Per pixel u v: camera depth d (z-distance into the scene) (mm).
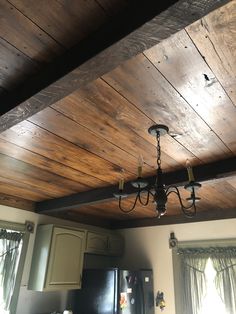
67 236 2887
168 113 1254
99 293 2873
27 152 1678
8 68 976
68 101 1189
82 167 1888
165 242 3408
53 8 772
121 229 3875
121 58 792
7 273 2551
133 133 1436
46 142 1552
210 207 3029
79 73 851
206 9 629
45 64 953
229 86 1064
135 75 1025
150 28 687
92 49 797
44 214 3025
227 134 1400
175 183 1843
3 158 1756
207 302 2826
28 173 2023
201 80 1041
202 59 943
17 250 2676
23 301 2615
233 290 2719
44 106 1022
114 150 1629
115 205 2967
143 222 3682
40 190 2451
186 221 3332
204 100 1153
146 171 1907
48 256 2643
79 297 3000
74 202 2496
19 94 1025
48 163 1835
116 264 3713
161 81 1053
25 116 1083
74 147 1604
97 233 3332
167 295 3141
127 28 716
